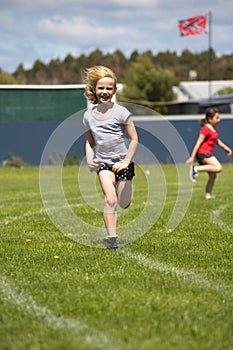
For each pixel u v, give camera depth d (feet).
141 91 472.44
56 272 41.60
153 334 28.12
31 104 211.61
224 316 31.04
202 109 343.05
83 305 33.01
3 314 31.60
